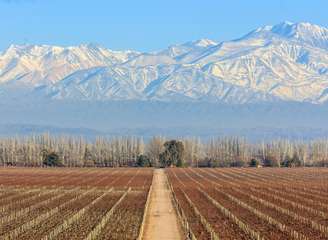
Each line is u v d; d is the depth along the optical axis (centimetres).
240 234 7044
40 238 6744
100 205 10475
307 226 7694
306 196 12094
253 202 10819
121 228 7631
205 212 9344
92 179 18812
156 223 8375
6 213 9056
